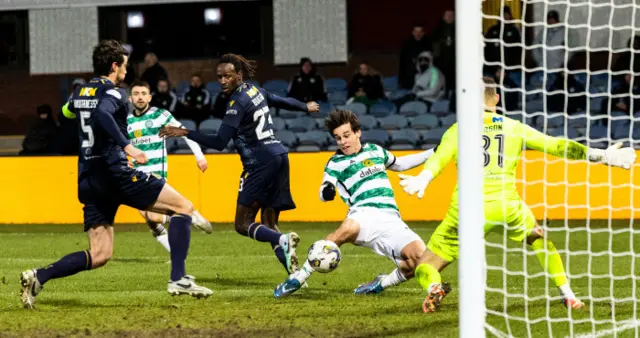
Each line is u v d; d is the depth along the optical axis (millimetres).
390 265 18750
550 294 14531
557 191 27219
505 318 12195
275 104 17016
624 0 33656
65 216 29703
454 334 11156
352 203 14234
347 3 38062
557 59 33469
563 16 34156
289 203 16734
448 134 12438
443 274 17281
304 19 36906
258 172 16344
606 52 33938
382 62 38875
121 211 29531
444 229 12867
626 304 13562
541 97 32438
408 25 38875
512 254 20359
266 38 38938
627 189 27094
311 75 34312
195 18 39031
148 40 39125
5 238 25672
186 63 39188
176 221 13516
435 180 28281
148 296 14758
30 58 37438
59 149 30984
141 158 12711
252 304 13719
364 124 33375
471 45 10484
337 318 12359
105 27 37844
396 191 28500
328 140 32750
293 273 14484
